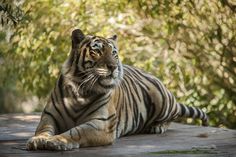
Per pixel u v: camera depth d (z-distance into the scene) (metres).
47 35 13.99
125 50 13.52
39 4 14.02
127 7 13.80
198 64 13.91
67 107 8.16
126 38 13.62
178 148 8.02
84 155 7.35
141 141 8.57
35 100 22.25
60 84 8.24
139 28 13.81
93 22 13.59
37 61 14.30
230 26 13.69
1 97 22.17
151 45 13.77
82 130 7.86
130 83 9.16
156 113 9.37
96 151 7.65
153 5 13.79
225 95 14.10
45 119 8.17
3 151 7.57
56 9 13.95
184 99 13.72
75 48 8.20
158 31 13.88
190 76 13.77
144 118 9.26
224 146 8.24
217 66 13.91
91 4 13.76
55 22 13.94
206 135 9.15
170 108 9.56
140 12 13.86
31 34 14.09
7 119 11.08
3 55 15.17
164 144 8.35
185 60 13.74
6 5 7.80
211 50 13.98
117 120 8.61
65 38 13.80
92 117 8.12
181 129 9.98
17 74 15.39
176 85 13.59
